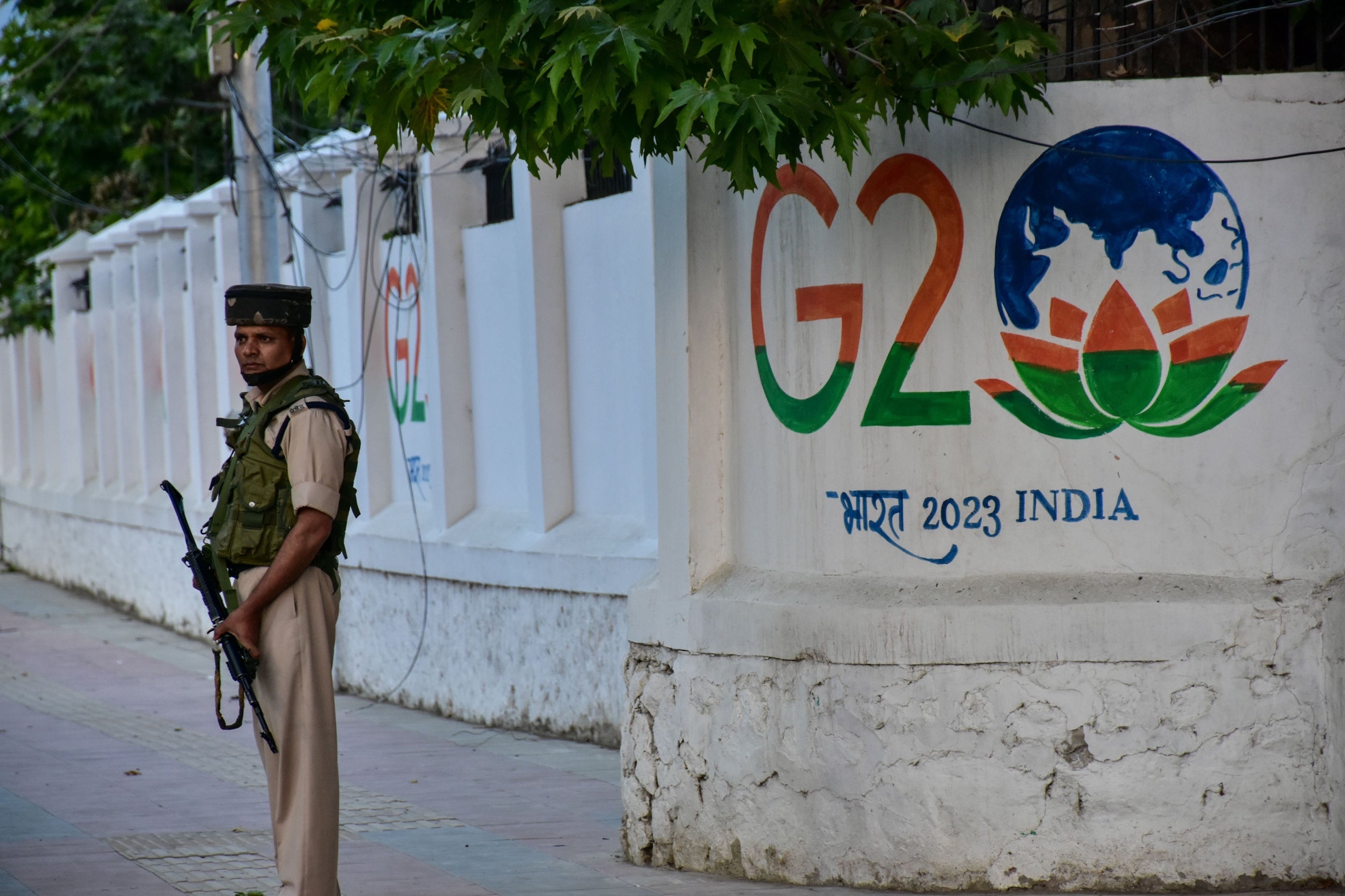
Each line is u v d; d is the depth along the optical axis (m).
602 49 13.51
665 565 18.06
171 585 47.41
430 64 14.32
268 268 34.62
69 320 59.59
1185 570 15.96
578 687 26.83
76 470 60.25
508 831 20.11
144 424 50.91
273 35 16.33
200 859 18.55
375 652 33.31
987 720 15.80
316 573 14.35
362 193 34.03
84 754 26.56
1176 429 15.92
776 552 17.27
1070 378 15.99
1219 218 15.88
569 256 27.59
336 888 14.45
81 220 69.94
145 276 50.50
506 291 29.42
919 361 16.23
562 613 27.06
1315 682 15.70
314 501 14.06
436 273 30.70
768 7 14.32
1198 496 15.92
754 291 17.44
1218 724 15.66
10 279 69.81
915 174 16.23
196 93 67.75
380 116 15.03
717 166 15.34
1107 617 15.63
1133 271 15.92
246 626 13.91
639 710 18.27
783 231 17.08
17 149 70.94
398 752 26.56
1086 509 16.02
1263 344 15.87
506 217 30.27
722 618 17.22
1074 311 15.97
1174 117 15.92
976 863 15.82
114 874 17.72
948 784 15.85
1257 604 15.64
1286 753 15.68
